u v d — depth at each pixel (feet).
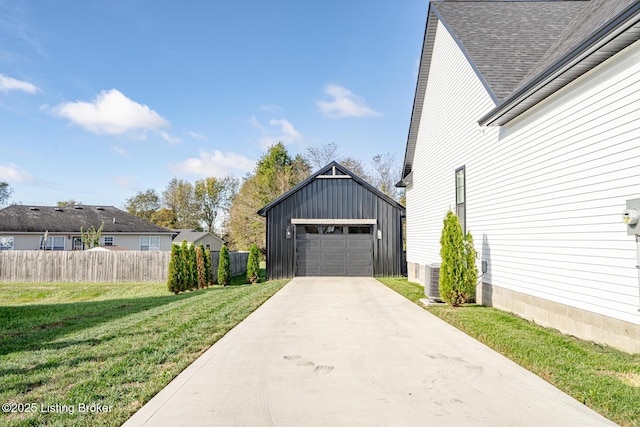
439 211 40.60
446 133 38.19
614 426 10.26
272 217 59.41
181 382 13.83
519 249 24.88
